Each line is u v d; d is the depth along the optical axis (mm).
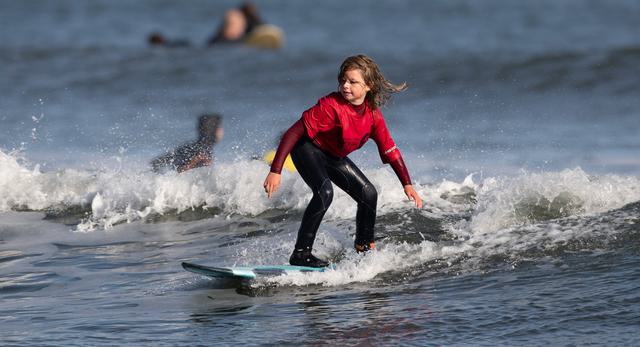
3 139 53969
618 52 79062
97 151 49375
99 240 28750
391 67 80438
